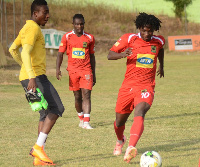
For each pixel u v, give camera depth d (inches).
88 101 815.7
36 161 508.4
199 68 2482.8
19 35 522.6
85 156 559.2
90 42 840.9
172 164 495.2
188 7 5226.4
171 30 4926.2
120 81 1871.3
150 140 667.4
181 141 655.8
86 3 5019.7
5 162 533.6
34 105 486.0
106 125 837.2
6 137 714.8
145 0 5275.6
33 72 486.9
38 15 512.4
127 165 496.4
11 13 4163.4
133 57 528.7
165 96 1312.7
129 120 897.5
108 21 4778.5
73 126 826.8
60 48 853.8
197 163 499.2
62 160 537.6
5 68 2311.8
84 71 830.5
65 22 4534.9
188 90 1469.0
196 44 4252.0
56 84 1768.0
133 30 4699.8
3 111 1035.3
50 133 750.5
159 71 609.6
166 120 874.8
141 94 515.8
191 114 950.4
